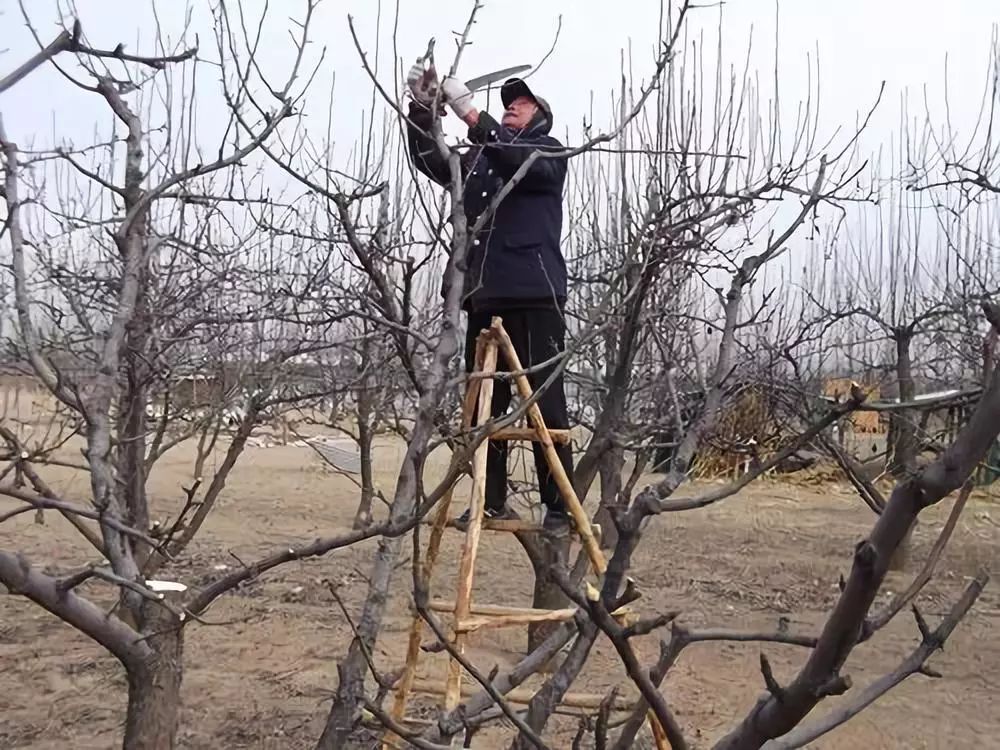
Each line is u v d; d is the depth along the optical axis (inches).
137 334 144.8
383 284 114.7
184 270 181.3
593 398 216.2
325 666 234.5
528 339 143.9
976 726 209.6
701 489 508.7
